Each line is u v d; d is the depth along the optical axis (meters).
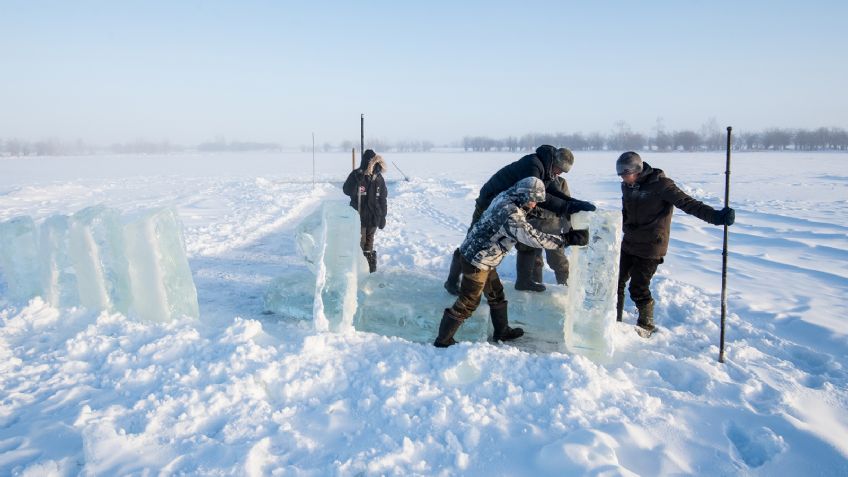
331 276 4.38
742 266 7.73
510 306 4.91
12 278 4.95
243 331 4.00
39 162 65.31
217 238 9.73
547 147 4.90
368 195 6.73
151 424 2.93
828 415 3.27
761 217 12.98
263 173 39.47
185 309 4.52
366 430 2.97
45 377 3.55
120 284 4.63
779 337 4.76
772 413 3.15
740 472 2.66
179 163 62.34
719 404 3.29
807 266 7.70
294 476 2.57
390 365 3.62
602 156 72.00
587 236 3.85
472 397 3.28
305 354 3.70
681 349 4.36
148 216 4.34
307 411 3.16
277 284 5.23
